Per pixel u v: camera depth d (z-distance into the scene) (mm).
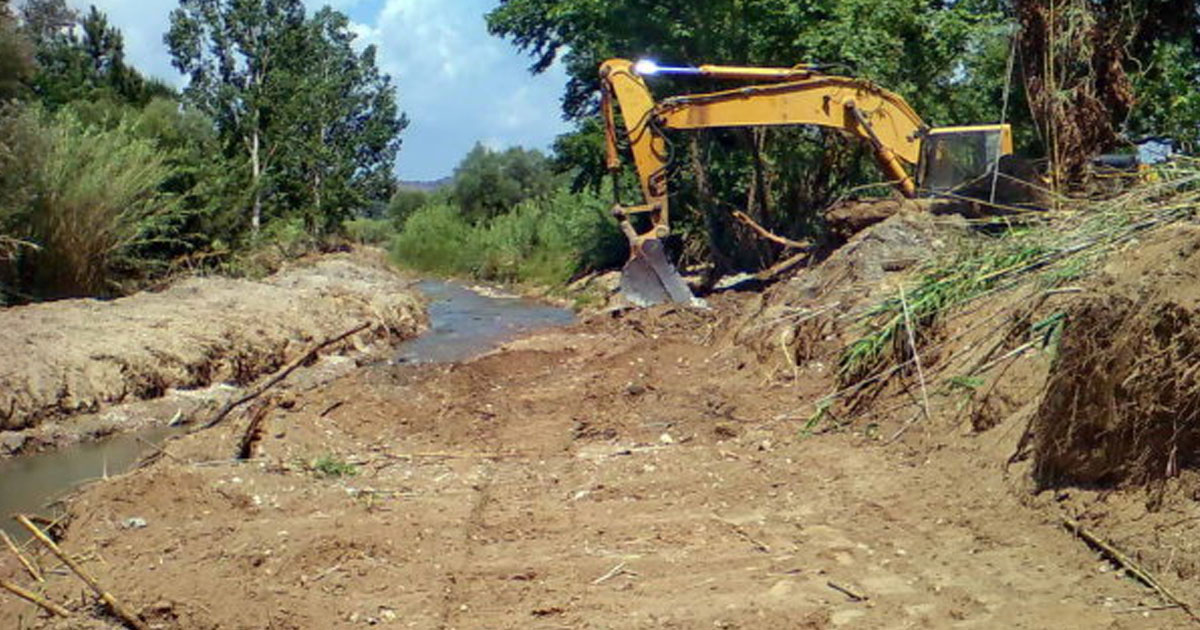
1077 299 7789
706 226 27797
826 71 24750
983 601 6484
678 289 19094
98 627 6750
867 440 9969
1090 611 6160
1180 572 6305
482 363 14375
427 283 42375
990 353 9734
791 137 26734
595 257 35031
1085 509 7180
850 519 8117
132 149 25391
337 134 49344
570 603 6902
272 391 16203
